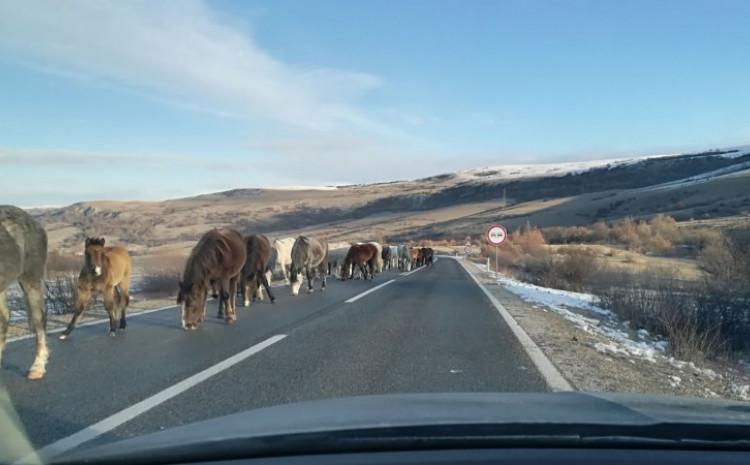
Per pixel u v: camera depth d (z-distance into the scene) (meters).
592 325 15.05
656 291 19.62
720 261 23.25
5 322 8.04
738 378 10.65
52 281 19.94
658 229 59.56
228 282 12.86
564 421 2.80
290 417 2.97
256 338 10.77
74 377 7.60
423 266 49.34
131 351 9.44
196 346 9.91
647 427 2.72
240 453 2.54
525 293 22.75
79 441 5.09
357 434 2.63
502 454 2.52
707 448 2.59
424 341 10.53
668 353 12.04
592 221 115.00
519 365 8.57
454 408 3.12
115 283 11.34
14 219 7.57
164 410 6.11
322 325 12.50
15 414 5.92
